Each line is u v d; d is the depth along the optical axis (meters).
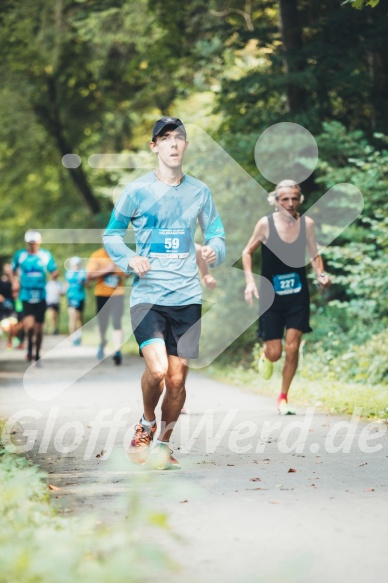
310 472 11.93
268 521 9.32
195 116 39.22
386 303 22.62
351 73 28.31
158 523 7.28
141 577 7.51
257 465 12.52
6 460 11.61
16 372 29.91
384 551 8.23
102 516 9.48
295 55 28.97
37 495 9.96
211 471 12.12
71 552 7.20
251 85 29.69
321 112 29.17
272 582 7.38
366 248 22.31
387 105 28.84
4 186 65.06
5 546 7.30
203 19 36.91
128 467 12.53
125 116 52.94
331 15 28.48
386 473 11.77
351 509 9.80
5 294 48.94
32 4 46.22
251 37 31.34
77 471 12.30
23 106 57.12
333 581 7.40
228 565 7.84
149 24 40.75
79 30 45.09
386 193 23.72
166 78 42.84
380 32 27.89
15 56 51.84
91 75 54.41
